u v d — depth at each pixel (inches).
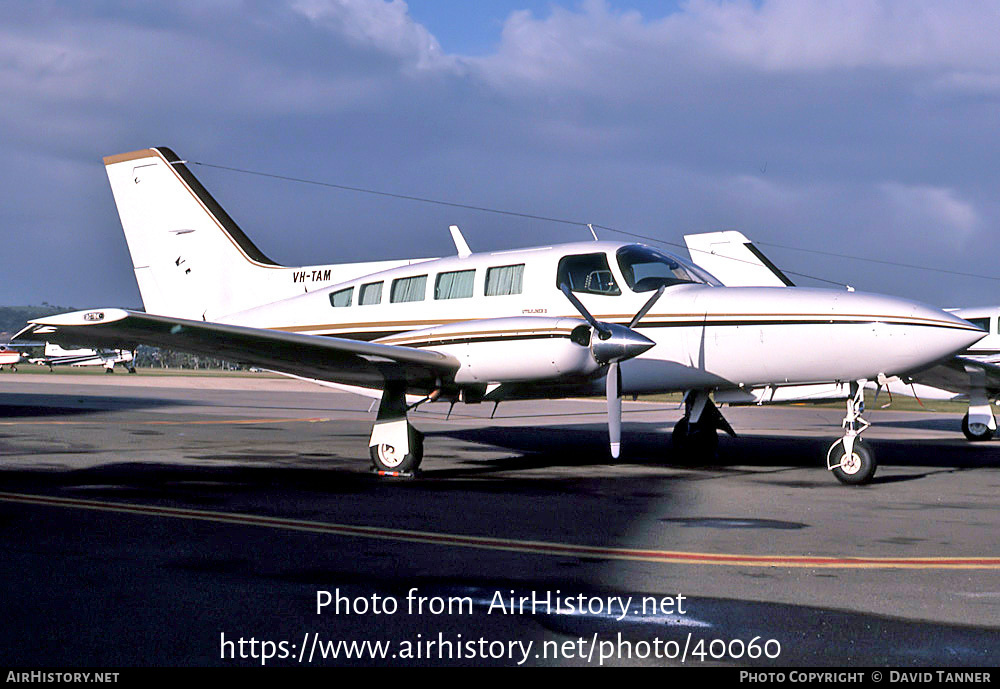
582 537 263.9
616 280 444.8
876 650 164.2
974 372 590.6
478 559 234.1
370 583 209.5
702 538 263.1
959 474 427.5
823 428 765.9
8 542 251.4
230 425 735.7
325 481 390.6
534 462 477.1
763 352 414.3
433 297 483.8
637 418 879.1
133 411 895.7
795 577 215.8
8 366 3046.3
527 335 382.9
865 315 393.7
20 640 168.1
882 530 275.9
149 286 589.9
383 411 416.2
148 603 191.9
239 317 551.2
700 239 960.9
